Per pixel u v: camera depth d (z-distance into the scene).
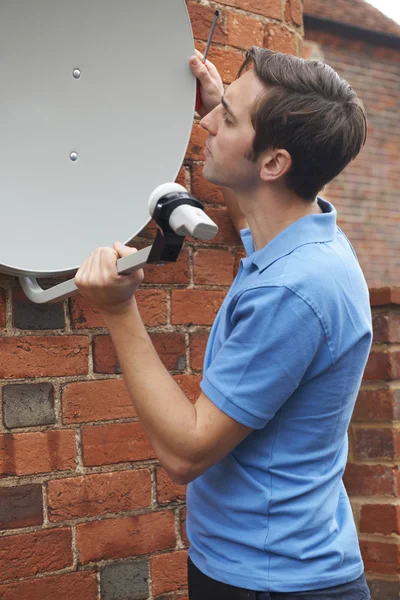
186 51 1.31
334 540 0.91
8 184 1.15
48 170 1.20
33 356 1.31
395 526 1.68
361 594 0.91
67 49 1.21
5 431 1.28
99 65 1.24
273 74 0.90
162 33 1.29
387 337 1.71
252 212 0.98
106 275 0.85
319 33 6.50
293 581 0.86
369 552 1.72
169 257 0.80
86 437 1.35
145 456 1.41
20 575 1.27
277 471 0.88
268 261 0.91
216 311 1.53
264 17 1.62
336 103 0.90
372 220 6.83
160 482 1.42
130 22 1.26
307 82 0.89
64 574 1.31
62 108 1.21
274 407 0.84
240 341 0.85
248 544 0.88
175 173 1.30
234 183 0.96
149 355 0.90
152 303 1.45
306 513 0.88
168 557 1.42
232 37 1.56
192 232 0.74
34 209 1.18
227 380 0.84
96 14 1.22
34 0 1.16
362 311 0.92
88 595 1.33
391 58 6.94
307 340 0.83
